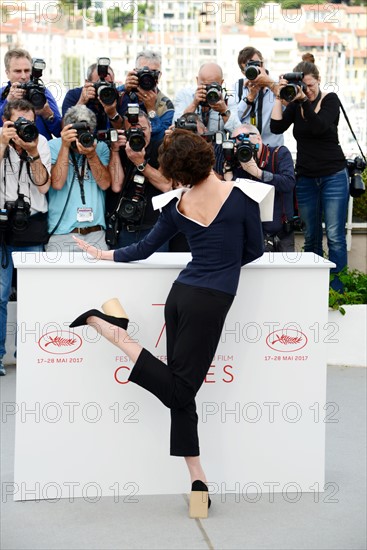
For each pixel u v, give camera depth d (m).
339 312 7.91
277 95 8.09
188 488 5.33
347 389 7.35
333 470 5.73
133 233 7.55
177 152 4.82
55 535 4.80
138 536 4.80
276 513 5.10
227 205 4.87
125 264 5.12
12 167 7.23
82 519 5.01
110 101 7.60
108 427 5.25
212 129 8.10
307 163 8.41
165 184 7.47
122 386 5.22
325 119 8.26
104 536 4.79
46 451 5.23
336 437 6.31
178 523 4.96
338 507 5.18
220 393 5.27
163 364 4.89
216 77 7.96
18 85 7.62
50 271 5.09
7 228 7.25
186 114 7.45
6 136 7.00
